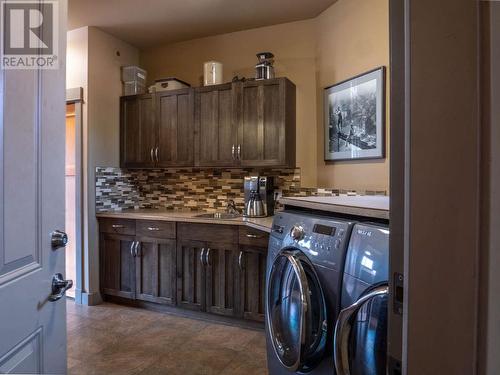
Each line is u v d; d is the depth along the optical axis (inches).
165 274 112.8
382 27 87.7
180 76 137.7
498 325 15.9
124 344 91.5
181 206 137.7
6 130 29.6
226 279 103.7
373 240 43.0
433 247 18.0
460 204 16.8
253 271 100.0
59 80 38.3
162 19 116.8
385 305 39.8
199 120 119.7
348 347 41.9
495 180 15.7
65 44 39.5
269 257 67.1
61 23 38.7
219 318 106.7
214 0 104.0
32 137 33.5
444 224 17.5
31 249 33.3
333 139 106.0
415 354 19.0
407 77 19.4
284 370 59.4
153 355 85.8
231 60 128.6
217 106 116.8
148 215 115.7
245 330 100.7
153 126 127.8
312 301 51.1
